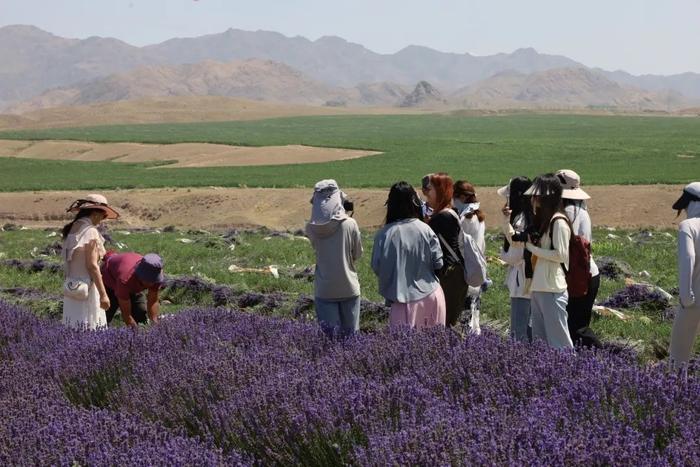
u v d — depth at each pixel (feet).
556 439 21.86
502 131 552.82
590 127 599.57
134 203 217.15
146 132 547.90
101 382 33.91
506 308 65.41
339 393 26.89
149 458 23.24
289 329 38.58
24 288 79.61
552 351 31.63
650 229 160.25
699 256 41.19
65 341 39.75
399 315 39.93
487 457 21.04
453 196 48.96
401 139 439.22
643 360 49.55
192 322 41.16
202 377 30.63
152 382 31.17
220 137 482.69
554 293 41.50
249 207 215.31
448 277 42.86
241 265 98.99
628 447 21.44
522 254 46.65
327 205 41.98
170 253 111.14
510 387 28.35
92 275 48.11
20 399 29.76
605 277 84.74
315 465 24.57
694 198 42.50
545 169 266.98
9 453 24.52
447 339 33.58
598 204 187.52
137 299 53.42
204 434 26.55
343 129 602.03
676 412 24.98
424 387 28.55
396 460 21.45
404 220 40.63
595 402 25.85
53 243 123.03
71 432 25.79
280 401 26.89
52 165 327.67
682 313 41.88
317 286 42.96
